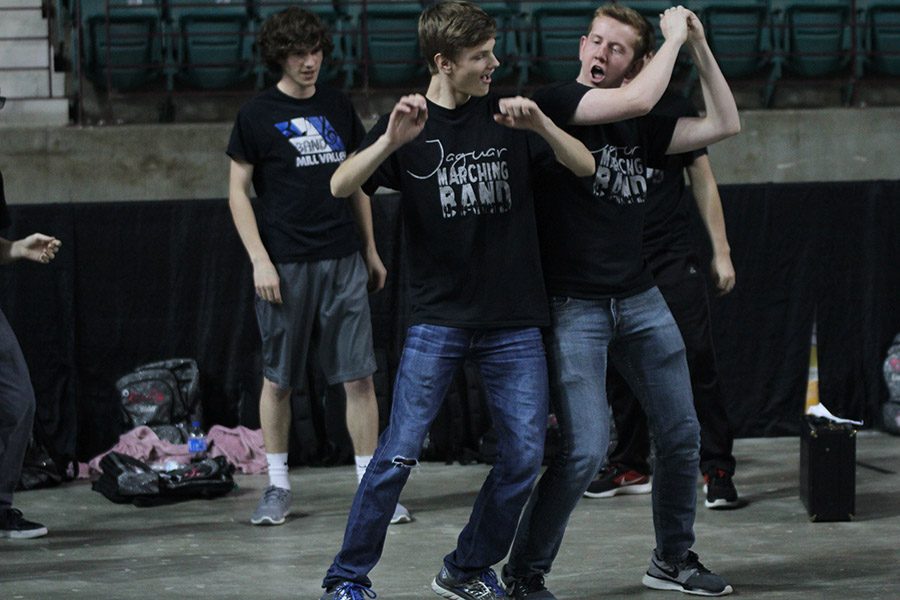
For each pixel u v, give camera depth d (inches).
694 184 252.4
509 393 167.5
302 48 242.4
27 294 318.3
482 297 166.2
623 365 177.0
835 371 335.0
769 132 355.6
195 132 342.6
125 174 341.1
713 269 252.1
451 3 162.9
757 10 399.5
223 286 324.2
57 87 375.2
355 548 168.6
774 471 288.0
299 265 247.6
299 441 314.5
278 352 249.0
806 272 332.5
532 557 174.7
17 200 337.7
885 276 334.0
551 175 168.4
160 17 386.0
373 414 253.6
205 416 322.3
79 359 320.5
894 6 401.1
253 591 189.3
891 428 329.7
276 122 246.4
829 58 399.9
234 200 247.9
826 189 333.1
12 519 235.5
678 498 180.2
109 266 321.4
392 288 324.8
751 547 216.1
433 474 300.0
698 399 249.6
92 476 308.7
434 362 167.8
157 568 206.7
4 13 372.8
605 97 161.5
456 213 165.0
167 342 323.3
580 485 169.9
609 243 170.2
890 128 358.3
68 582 196.9
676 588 185.2
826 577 192.9
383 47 389.4
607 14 176.1
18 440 232.8
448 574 175.2
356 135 254.4
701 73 170.7
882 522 234.5
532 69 396.8
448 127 165.6
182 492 270.4
